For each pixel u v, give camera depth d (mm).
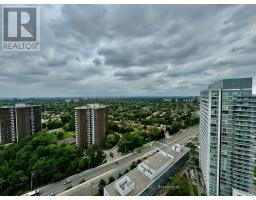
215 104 40562
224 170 40281
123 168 59875
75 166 56031
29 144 66188
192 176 54719
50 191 46125
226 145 39719
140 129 108500
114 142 83750
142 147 82188
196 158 66500
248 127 36781
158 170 44562
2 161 56625
